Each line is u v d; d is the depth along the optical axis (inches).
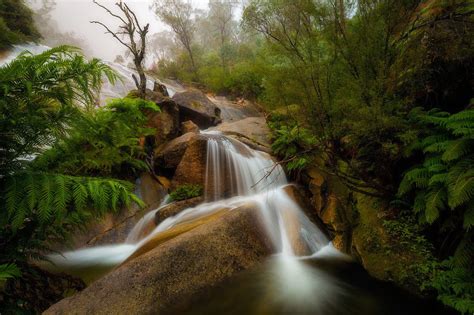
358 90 135.7
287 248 173.0
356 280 146.3
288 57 149.8
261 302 127.2
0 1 507.5
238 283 135.1
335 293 136.3
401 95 150.6
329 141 156.1
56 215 75.5
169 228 182.5
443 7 145.9
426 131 139.3
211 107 439.5
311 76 140.4
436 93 161.0
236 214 167.2
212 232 147.9
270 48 160.6
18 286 88.2
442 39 142.4
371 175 185.0
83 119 83.0
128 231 194.2
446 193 119.1
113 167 209.6
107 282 112.9
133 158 221.0
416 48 142.3
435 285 120.7
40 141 77.1
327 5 148.5
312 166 240.4
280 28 155.1
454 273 117.2
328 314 122.0
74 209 90.3
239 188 252.4
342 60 150.7
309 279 146.9
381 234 160.9
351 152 171.9
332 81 146.7
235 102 639.1
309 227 188.9
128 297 109.8
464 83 154.0
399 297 131.0
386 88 141.2
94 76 75.9
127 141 199.8
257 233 165.9
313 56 146.3
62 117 75.9
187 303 117.6
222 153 263.1
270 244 167.5
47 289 99.7
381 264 148.8
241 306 123.5
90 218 100.5
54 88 72.2
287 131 264.4
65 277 109.7
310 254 170.9
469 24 137.5
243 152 281.3
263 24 157.3
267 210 190.9
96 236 180.7
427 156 140.1
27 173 76.4
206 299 122.0
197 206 221.1
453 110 165.9
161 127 292.2
